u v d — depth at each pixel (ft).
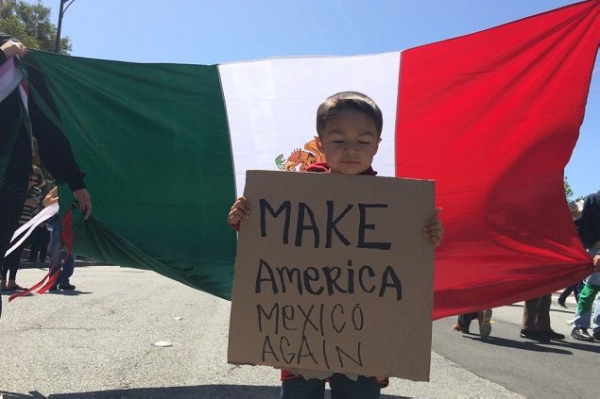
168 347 7.29
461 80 5.73
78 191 5.18
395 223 3.67
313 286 3.63
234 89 6.01
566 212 5.54
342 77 6.00
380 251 3.65
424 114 5.77
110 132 5.90
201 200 5.91
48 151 5.10
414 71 5.86
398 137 5.77
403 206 3.67
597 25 5.48
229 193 5.91
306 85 6.03
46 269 18.94
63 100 5.77
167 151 5.94
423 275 3.63
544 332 10.40
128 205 5.86
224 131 5.97
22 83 4.87
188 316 10.18
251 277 3.65
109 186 5.85
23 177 4.89
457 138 5.70
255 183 3.72
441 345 9.20
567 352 9.25
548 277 5.55
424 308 3.60
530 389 6.46
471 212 5.62
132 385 5.48
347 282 3.63
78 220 5.68
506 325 12.45
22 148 4.88
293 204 3.70
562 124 5.53
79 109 5.83
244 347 3.60
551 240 5.54
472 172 5.65
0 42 4.80
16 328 7.95
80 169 5.79
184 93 5.99
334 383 3.82
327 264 3.65
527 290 5.57
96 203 5.82
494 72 5.68
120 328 8.49
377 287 3.62
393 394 5.78
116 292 13.67
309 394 3.75
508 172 5.60
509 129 5.62
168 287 15.72
